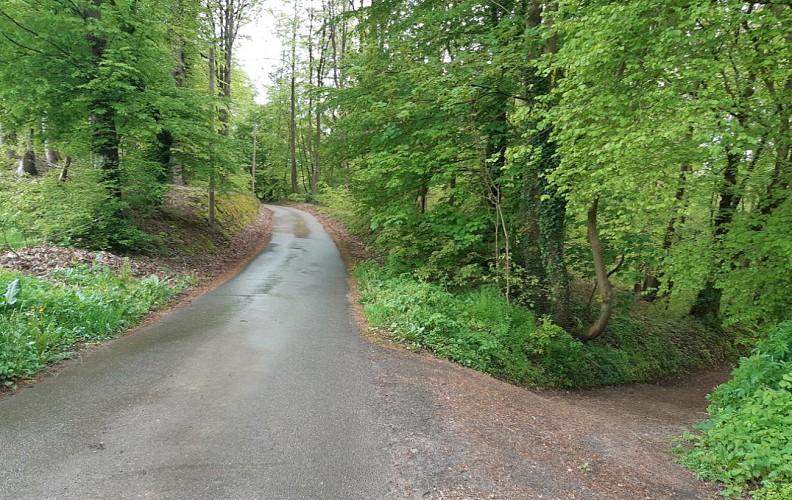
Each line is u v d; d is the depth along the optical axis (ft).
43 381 18.08
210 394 17.63
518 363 29.63
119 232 41.63
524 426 17.92
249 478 12.17
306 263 54.80
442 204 41.86
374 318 30.14
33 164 62.18
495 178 39.63
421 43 43.19
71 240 38.70
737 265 31.09
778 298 29.14
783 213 27.32
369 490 11.99
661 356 42.83
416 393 19.21
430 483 12.48
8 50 37.04
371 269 45.98
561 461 15.11
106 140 40.37
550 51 32.99
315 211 120.67
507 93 36.99
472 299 34.22
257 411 16.34
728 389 20.74
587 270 40.91
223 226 67.51
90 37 40.24
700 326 50.80
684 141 25.40
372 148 42.60
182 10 53.93
